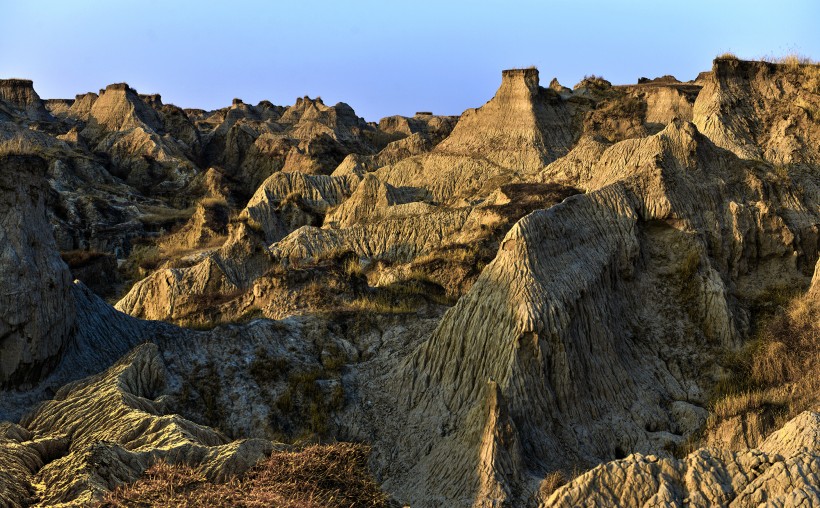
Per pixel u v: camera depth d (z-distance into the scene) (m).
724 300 33.47
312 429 29.53
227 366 31.66
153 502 19.09
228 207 77.62
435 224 54.38
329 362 32.38
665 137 39.66
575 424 28.23
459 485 25.48
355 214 66.31
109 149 110.31
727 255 36.25
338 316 35.25
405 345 33.22
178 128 124.75
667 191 36.25
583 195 35.44
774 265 37.03
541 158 71.44
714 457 17.31
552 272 30.52
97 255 61.66
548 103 78.00
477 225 50.53
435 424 28.25
